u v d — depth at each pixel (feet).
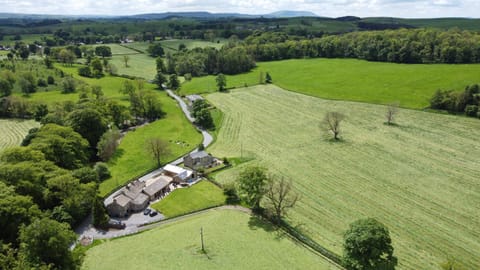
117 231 187.21
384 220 187.73
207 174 252.62
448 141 292.81
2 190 168.66
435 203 203.41
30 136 269.64
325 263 155.53
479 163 252.83
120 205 200.85
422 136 305.53
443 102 357.82
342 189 222.07
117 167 271.90
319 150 286.87
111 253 166.81
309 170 250.78
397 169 247.70
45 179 198.90
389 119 339.36
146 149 296.92
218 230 182.80
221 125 367.25
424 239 171.12
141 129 367.04
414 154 271.08
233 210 204.95
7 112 400.47
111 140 294.05
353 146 291.17
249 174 195.21
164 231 185.16
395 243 168.04
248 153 288.92
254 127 354.54
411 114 359.46
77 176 220.84
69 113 315.78
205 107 380.99
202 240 166.30
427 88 416.05
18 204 164.55
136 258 161.58
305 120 367.45
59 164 239.30
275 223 187.93
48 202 192.85
